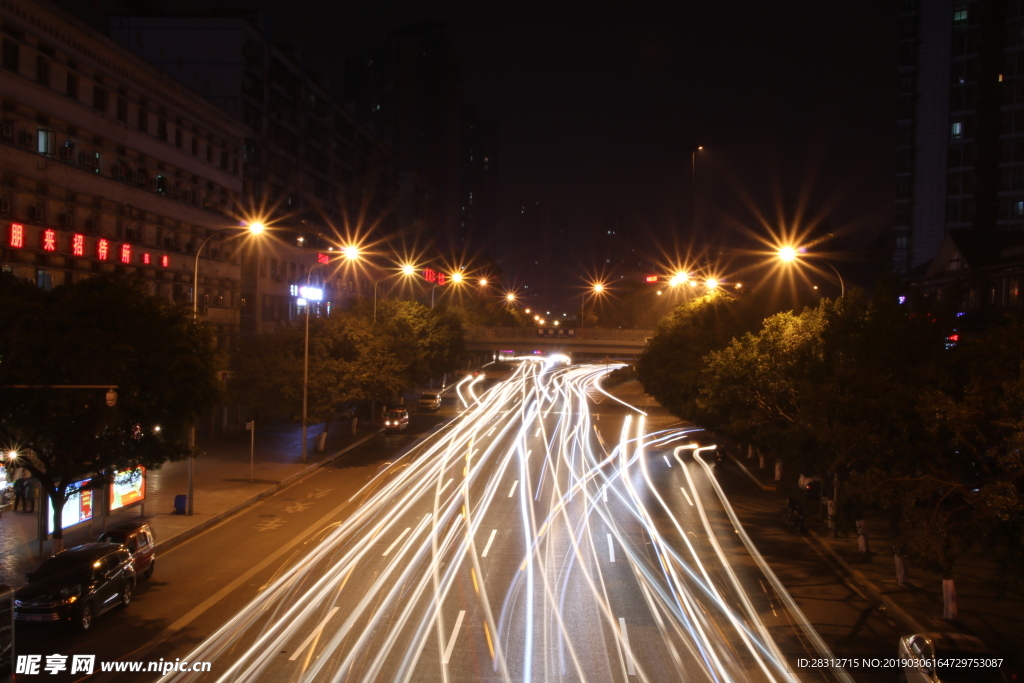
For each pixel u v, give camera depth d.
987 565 25.67
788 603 21.42
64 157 40.31
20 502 31.17
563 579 22.97
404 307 75.38
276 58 75.06
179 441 27.95
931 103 82.81
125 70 45.66
